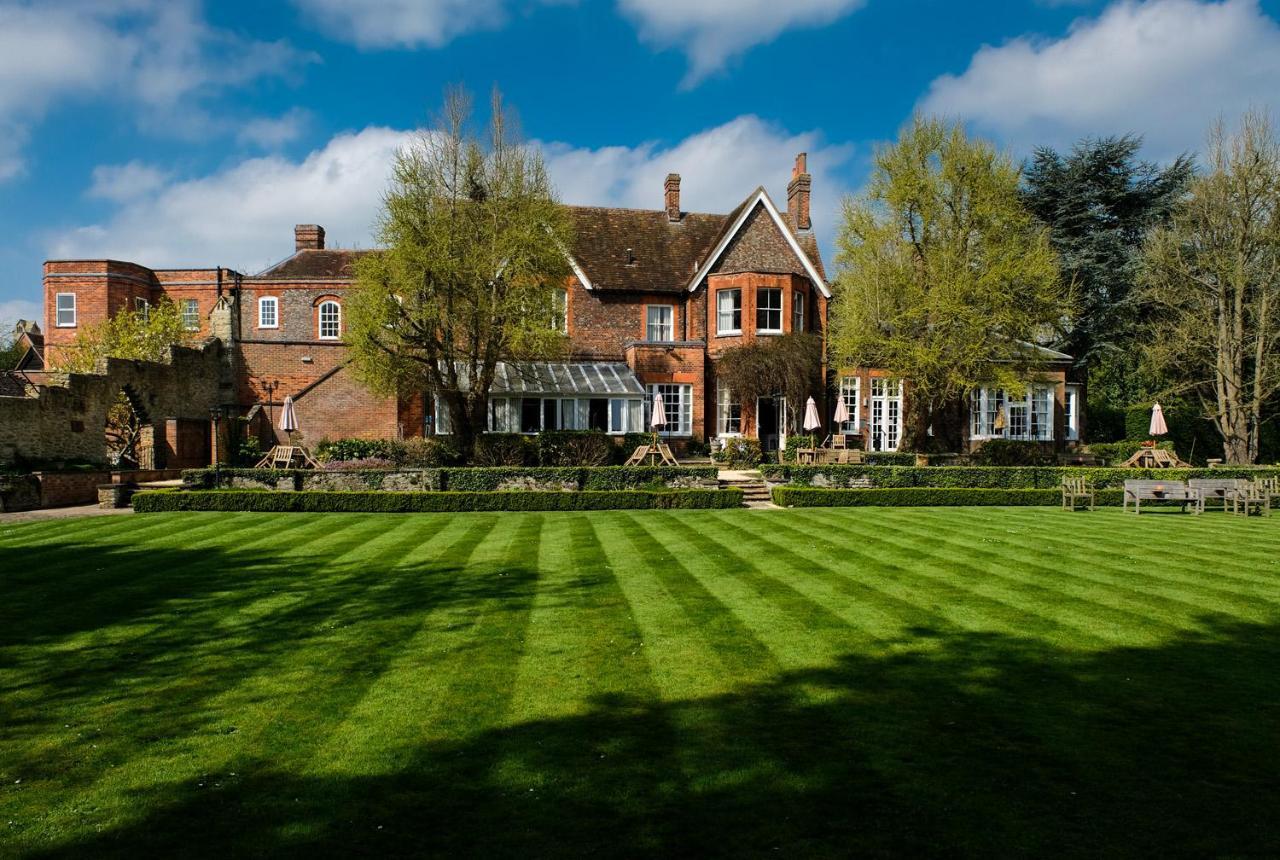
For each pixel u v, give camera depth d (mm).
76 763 5676
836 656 7980
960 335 27094
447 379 27016
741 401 31797
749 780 5391
